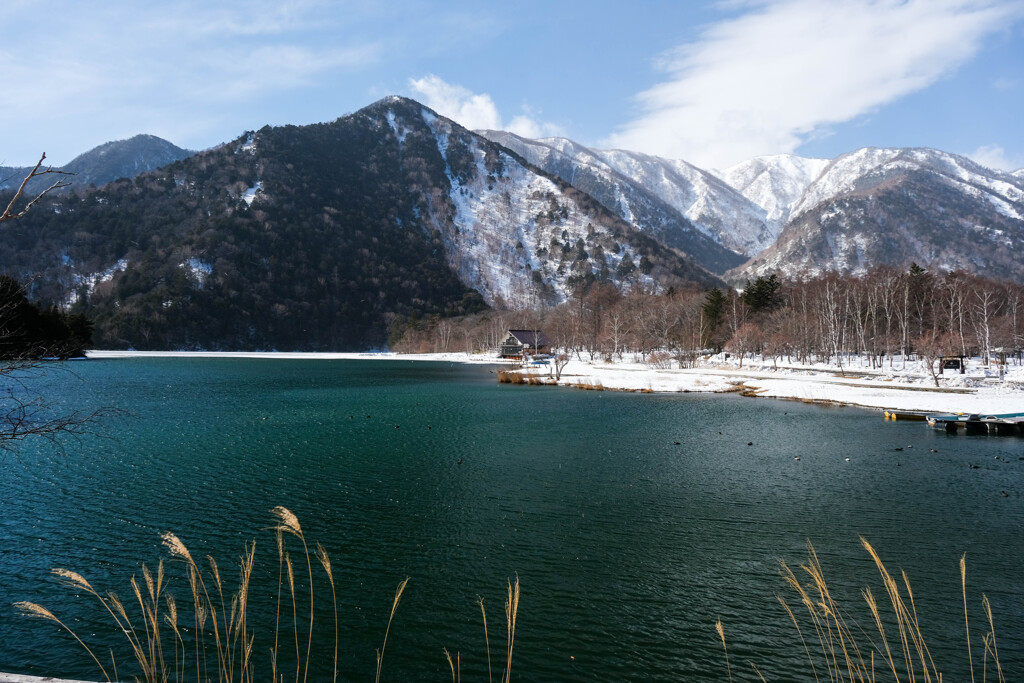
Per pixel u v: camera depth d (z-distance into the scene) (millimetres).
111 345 185000
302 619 15461
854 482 28031
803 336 99812
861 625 15109
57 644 14125
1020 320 93625
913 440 38656
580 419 48344
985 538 20703
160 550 19781
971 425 41281
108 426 43875
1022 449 35594
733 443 37875
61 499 25188
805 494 26109
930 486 27422
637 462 32344
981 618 15312
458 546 20234
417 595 16750
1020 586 17031
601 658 13758
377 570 18375
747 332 108812
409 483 27938
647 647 14211
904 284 104188
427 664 13523
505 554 19594
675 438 39531
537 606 16156
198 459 32938
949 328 90438
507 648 14164
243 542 20484
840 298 108375
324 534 21328
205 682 12609
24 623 15023
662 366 104375
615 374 91562
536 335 158250
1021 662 13336
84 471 30078
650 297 157000
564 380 82562
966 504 24609
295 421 47000
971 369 76188
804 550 19891
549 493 26391
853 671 13094
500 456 33938
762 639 14508
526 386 79188
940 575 17812
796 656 13773
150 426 44125
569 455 34281
